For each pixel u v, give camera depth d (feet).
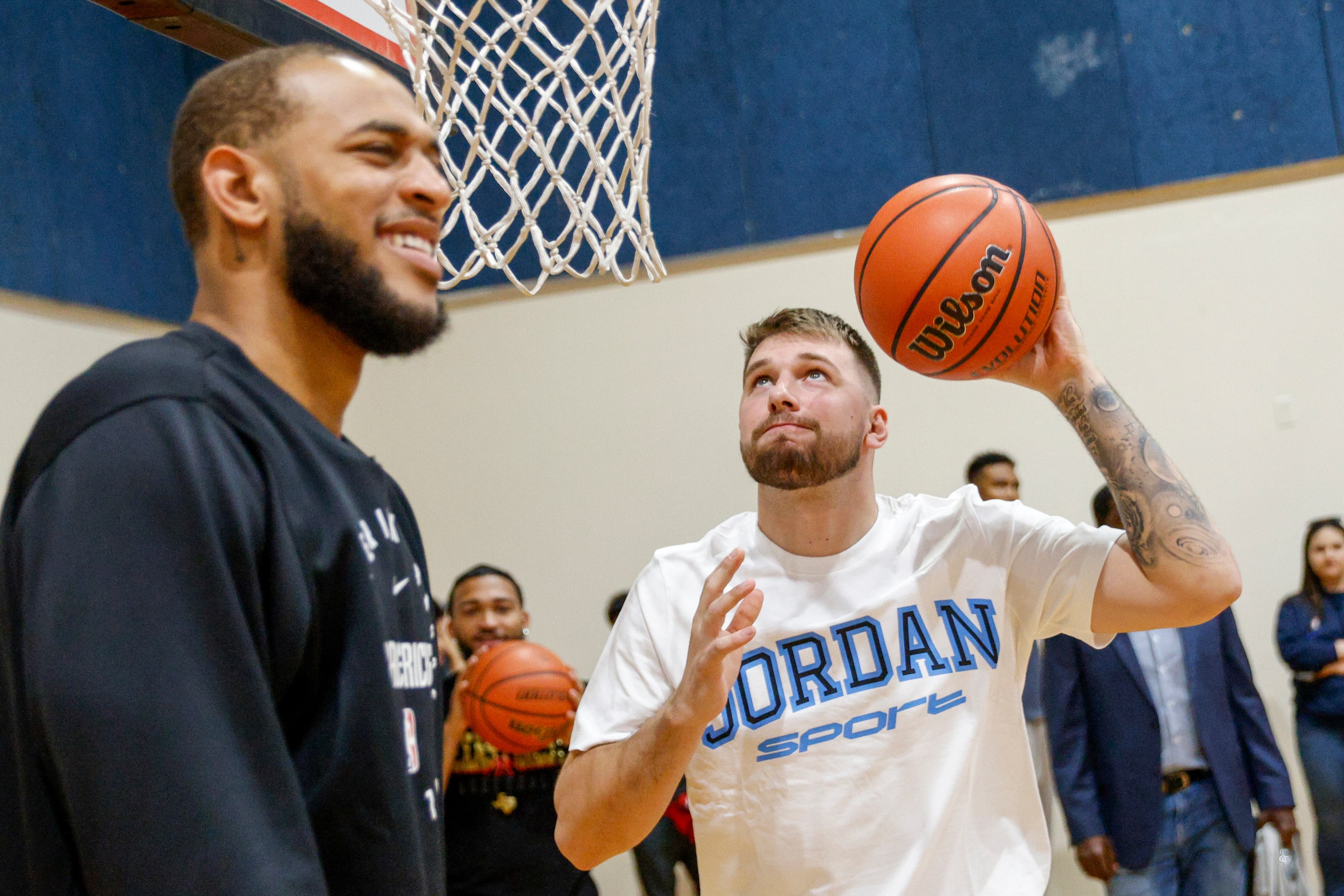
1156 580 5.24
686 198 15.25
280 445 2.89
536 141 7.06
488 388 15.55
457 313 15.69
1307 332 13.17
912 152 14.69
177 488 2.60
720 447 14.83
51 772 2.57
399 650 3.25
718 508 14.76
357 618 2.95
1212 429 13.33
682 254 15.19
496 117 12.19
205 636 2.53
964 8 14.65
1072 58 14.30
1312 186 13.35
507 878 9.23
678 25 15.43
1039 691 11.26
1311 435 13.05
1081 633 5.63
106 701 2.41
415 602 3.43
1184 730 10.22
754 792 5.21
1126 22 14.17
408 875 2.95
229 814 2.44
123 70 14.03
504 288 15.55
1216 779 10.12
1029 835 5.39
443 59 8.19
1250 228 13.47
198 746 2.44
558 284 15.38
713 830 5.30
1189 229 13.66
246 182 3.03
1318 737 11.55
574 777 5.23
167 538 2.55
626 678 5.45
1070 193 14.15
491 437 15.49
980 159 14.47
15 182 12.06
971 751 5.28
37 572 2.51
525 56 12.40
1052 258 5.43
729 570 4.60
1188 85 13.94
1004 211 5.34
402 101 3.26
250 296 3.06
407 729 3.20
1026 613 5.68
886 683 5.28
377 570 3.13
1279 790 10.43
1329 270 13.19
